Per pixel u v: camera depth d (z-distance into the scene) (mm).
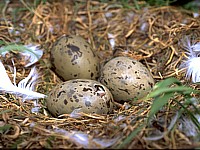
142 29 436
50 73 389
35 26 438
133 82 341
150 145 264
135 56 400
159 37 417
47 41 424
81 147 266
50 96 333
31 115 321
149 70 382
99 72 378
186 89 272
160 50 398
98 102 324
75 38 378
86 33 442
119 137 275
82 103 322
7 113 312
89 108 322
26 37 423
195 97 317
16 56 390
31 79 368
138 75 343
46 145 273
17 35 421
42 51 399
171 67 372
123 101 347
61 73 374
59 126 307
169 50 389
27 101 346
